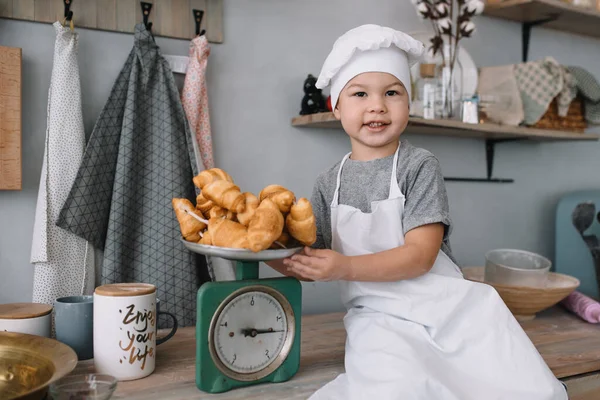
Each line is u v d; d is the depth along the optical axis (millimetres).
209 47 1290
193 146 1253
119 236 1177
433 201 949
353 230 1001
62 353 766
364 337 922
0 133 1087
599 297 1669
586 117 1800
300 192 1512
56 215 1141
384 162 1030
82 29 1221
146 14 1258
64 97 1140
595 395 1061
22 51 1168
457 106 1608
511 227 1926
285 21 1477
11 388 758
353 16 1584
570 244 1844
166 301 1217
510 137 1780
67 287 1164
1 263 1177
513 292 1340
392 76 996
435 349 911
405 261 894
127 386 848
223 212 847
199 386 827
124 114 1192
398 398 780
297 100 1502
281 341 902
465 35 1552
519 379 889
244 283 858
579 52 2107
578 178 2100
